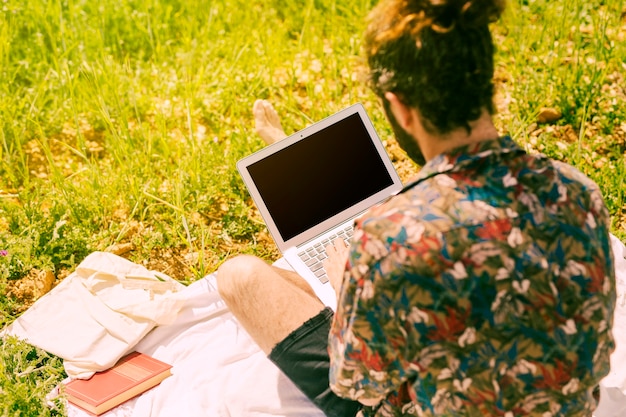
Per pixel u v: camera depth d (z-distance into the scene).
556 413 1.37
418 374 1.36
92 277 2.92
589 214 1.33
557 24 4.29
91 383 2.58
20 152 3.59
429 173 1.32
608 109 3.84
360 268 1.29
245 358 2.66
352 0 4.61
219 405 2.47
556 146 3.63
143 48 4.48
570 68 4.11
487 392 1.32
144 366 2.64
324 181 2.66
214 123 4.00
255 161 2.61
